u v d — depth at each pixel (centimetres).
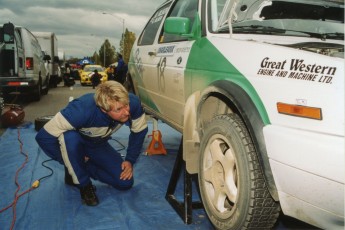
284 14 331
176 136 621
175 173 328
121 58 1689
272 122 209
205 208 273
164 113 409
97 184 376
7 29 895
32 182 376
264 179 216
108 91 271
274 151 203
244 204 227
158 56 413
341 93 183
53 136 310
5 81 1033
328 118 184
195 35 325
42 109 1036
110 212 308
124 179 344
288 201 208
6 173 405
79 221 289
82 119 301
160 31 442
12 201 328
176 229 279
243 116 225
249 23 314
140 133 333
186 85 321
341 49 241
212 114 292
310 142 186
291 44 257
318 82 192
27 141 556
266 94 215
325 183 183
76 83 3291
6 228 277
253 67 232
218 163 258
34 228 277
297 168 192
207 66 284
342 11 340
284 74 210
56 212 305
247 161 225
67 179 364
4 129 678
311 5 335
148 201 332
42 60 1394
